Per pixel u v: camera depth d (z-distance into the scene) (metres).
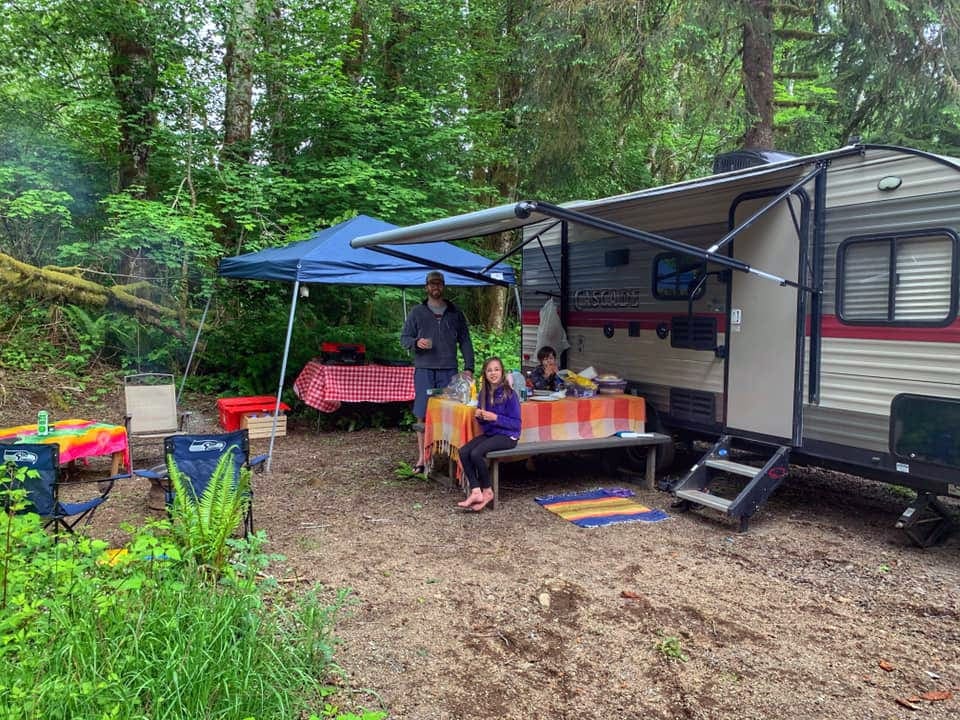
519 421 5.09
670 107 13.30
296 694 2.51
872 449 4.43
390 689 2.72
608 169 13.23
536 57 10.24
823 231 4.68
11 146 9.98
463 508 5.12
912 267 4.20
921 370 4.15
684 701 2.71
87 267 9.57
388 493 5.51
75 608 2.48
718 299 5.44
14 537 2.69
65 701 2.08
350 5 11.62
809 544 4.50
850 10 9.05
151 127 10.27
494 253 13.09
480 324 14.07
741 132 10.76
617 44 9.60
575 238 6.97
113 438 5.54
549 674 2.88
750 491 4.69
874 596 3.72
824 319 4.68
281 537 4.46
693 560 4.20
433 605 3.49
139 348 9.07
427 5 11.89
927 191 4.11
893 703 2.71
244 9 10.52
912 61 9.34
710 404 5.55
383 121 10.97
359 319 10.87
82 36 10.49
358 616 3.35
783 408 4.94
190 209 9.09
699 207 5.57
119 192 10.39
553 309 7.16
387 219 10.34
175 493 3.48
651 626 3.32
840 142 11.27
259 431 7.46
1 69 10.59
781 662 3.01
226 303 9.91
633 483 5.93
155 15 10.15
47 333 9.04
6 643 2.31
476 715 2.58
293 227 9.62
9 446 3.59
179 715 2.18
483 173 13.59
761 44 9.59
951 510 5.19
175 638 2.41
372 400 7.88
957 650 3.14
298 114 10.79
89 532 4.45
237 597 2.69
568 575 3.91
